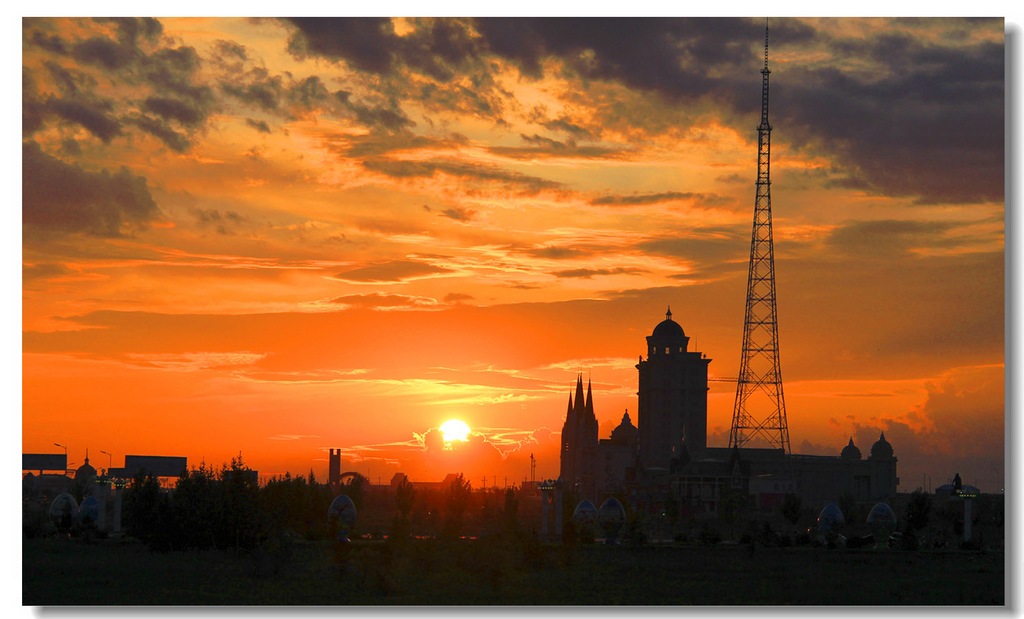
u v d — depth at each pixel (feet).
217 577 377.30
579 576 417.28
